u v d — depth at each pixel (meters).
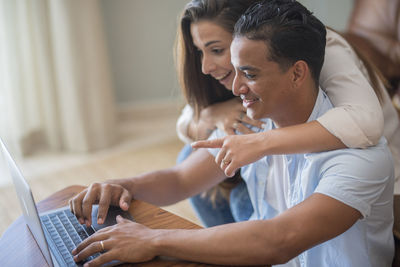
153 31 2.94
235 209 1.38
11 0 2.37
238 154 0.85
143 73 3.01
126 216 0.92
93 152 2.65
